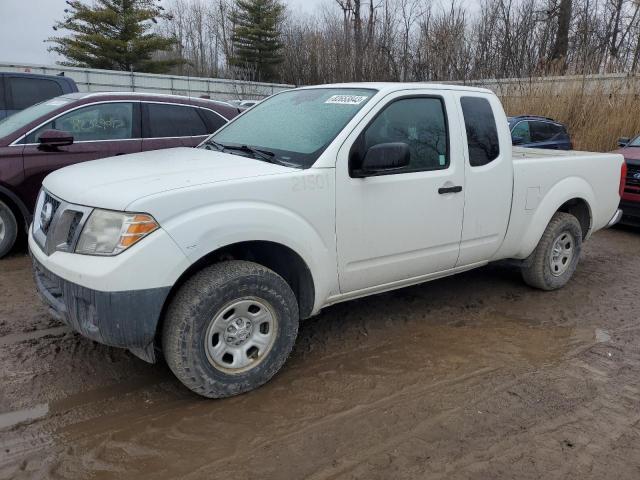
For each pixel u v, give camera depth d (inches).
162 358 141.9
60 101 240.2
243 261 124.0
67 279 111.9
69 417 116.1
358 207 138.0
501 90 669.9
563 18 922.7
